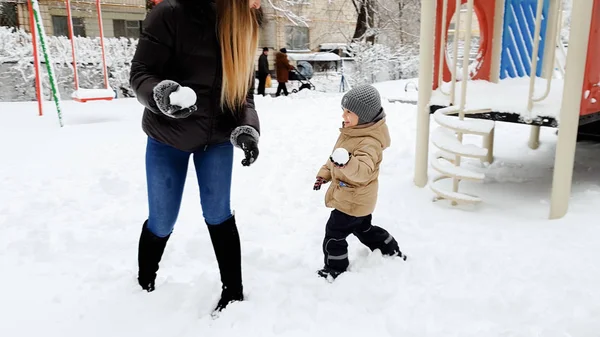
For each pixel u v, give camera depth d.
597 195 4.00
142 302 2.48
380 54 18.16
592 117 4.16
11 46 13.59
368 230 2.87
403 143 6.04
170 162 2.33
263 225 3.60
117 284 2.70
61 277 2.82
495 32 4.80
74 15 21.03
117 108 10.27
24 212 3.86
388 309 2.38
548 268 2.76
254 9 2.25
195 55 2.15
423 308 2.38
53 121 8.37
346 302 2.46
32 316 2.42
